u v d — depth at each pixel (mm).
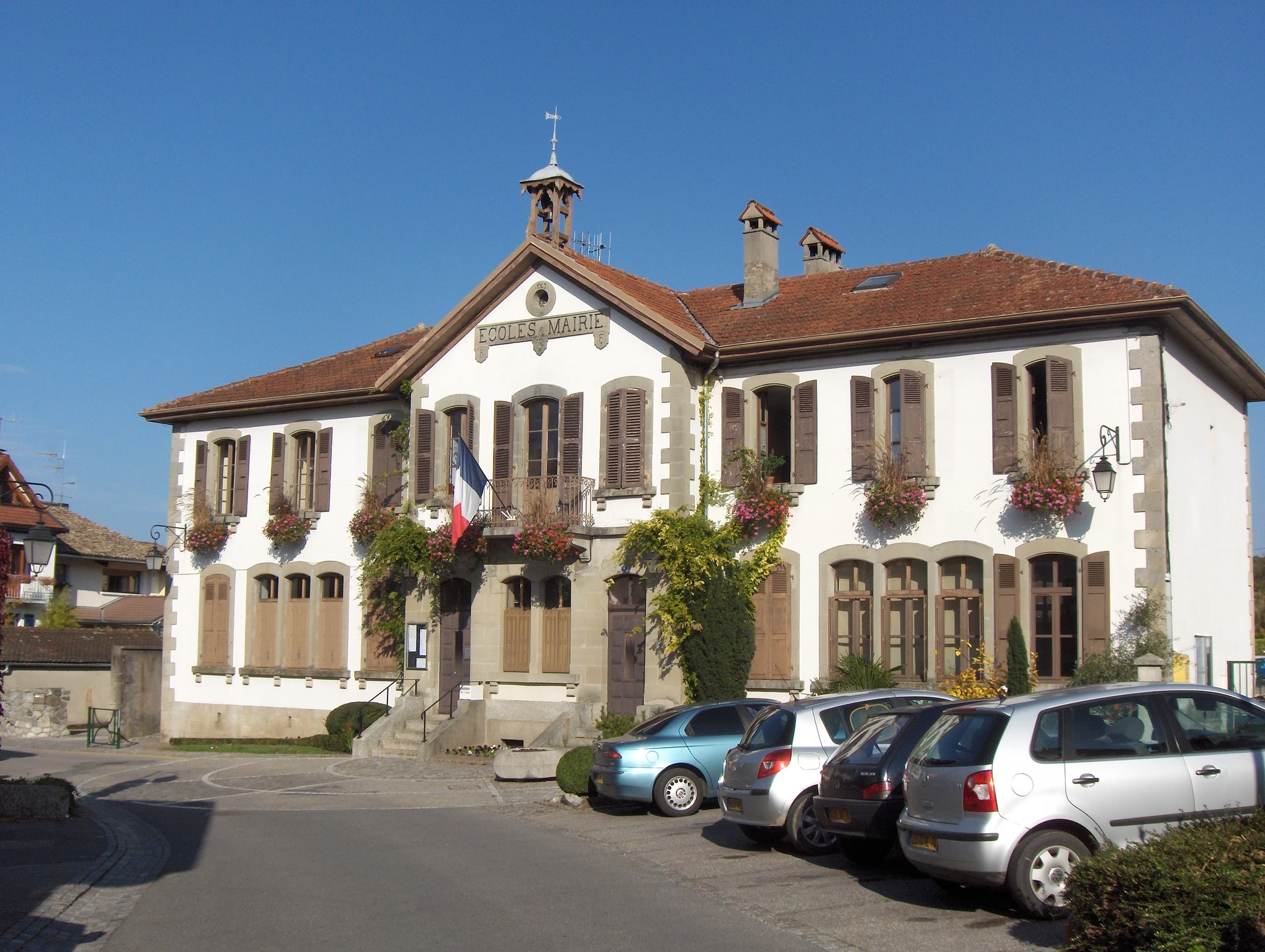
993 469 21422
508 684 25562
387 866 13016
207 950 9398
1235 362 23250
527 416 25938
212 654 31094
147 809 18828
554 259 25328
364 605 28781
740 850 13797
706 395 24406
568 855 13648
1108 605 20188
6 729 35281
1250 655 24969
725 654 22375
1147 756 9906
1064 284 21719
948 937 9281
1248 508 25750
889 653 22203
